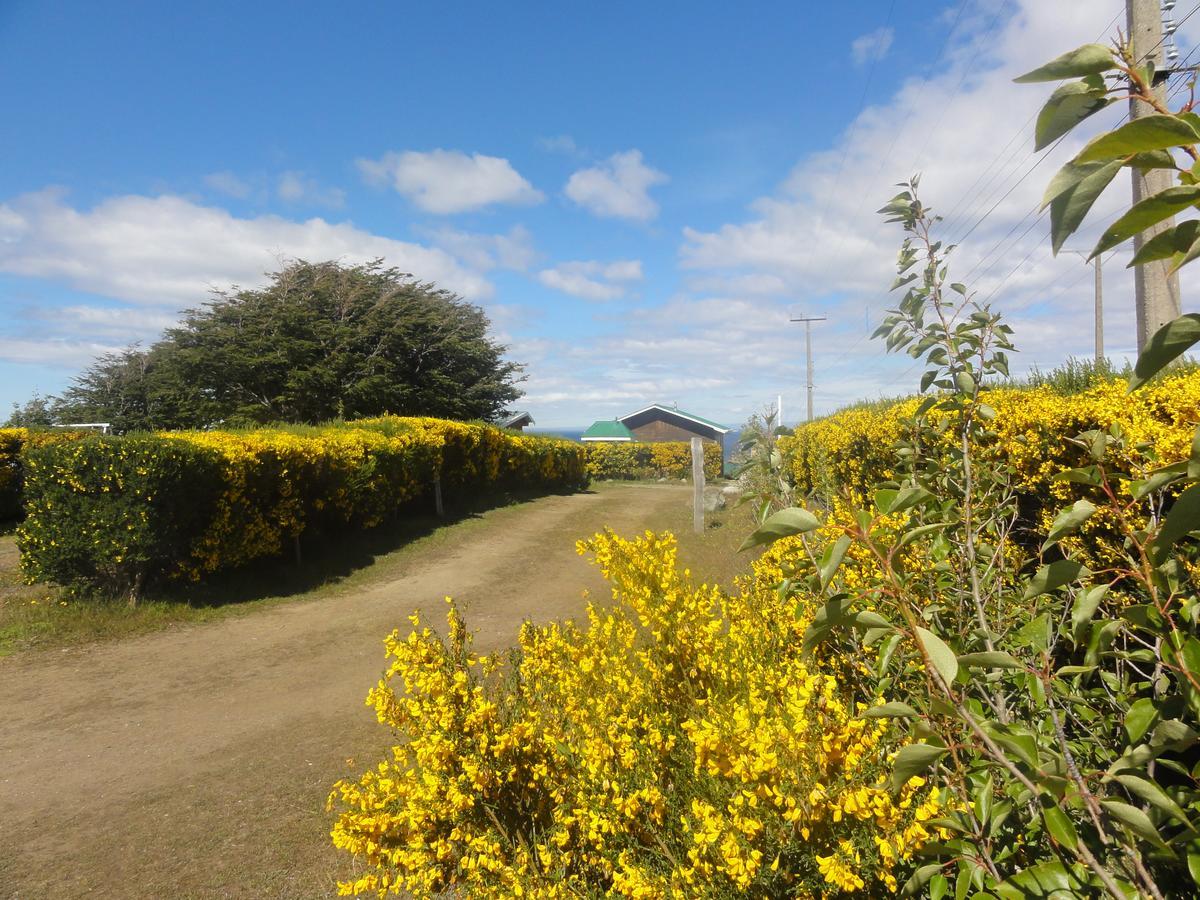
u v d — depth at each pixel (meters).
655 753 2.38
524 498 19.86
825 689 1.92
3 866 3.41
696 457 13.96
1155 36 4.99
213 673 6.30
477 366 31.66
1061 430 3.63
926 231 2.30
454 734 2.52
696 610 2.71
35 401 32.00
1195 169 0.77
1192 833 1.07
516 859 2.31
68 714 5.41
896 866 1.79
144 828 3.73
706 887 1.85
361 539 11.97
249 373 24.38
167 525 7.68
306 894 3.07
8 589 8.18
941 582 2.37
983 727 1.50
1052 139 0.91
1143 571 1.39
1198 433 0.88
